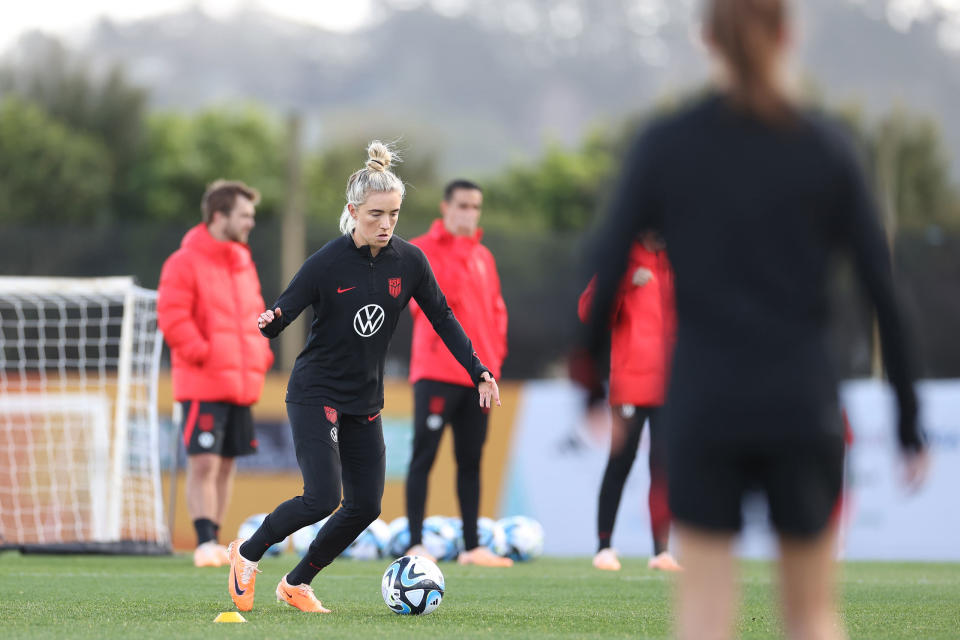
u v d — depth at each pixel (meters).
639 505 41.75
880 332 9.16
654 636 15.82
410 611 17.92
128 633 15.23
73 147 134.50
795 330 8.87
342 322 16.59
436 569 18.30
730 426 8.80
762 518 9.58
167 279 27.88
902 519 41.28
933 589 24.27
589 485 42.81
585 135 138.00
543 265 78.56
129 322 34.50
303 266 16.58
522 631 16.09
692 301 9.05
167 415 42.69
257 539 17.53
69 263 73.94
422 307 17.30
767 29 8.93
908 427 9.16
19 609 18.42
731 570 9.12
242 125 146.38
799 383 8.77
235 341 28.20
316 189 137.00
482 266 28.09
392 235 17.08
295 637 14.83
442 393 27.72
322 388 16.81
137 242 74.31
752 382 8.78
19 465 40.16
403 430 43.47
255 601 19.77
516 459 43.31
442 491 43.12
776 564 9.35
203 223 28.77
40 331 40.31
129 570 26.84
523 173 136.00
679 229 9.11
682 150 9.08
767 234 8.90
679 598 9.25
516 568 29.02
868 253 8.99
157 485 34.62
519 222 128.88
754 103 8.91
